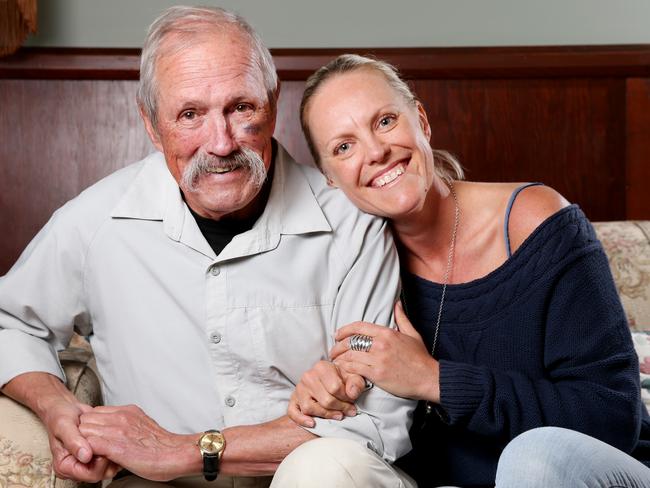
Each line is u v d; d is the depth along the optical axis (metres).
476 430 1.61
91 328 1.83
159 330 1.70
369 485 1.46
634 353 1.65
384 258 1.72
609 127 2.77
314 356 1.72
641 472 1.32
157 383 1.70
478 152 2.75
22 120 2.66
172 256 1.70
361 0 2.74
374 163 1.66
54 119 2.66
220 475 1.73
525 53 2.71
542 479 1.31
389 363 1.59
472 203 1.78
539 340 1.67
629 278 2.22
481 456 1.72
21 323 1.78
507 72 2.72
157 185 1.75
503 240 1.74
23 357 1.73
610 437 1.60
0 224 2.68
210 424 1.70
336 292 1.73
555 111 2.76
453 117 2.74
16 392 1.70
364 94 1.66
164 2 2.68
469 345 1.72
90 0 2.67
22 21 2.38
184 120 1.59
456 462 1.73
